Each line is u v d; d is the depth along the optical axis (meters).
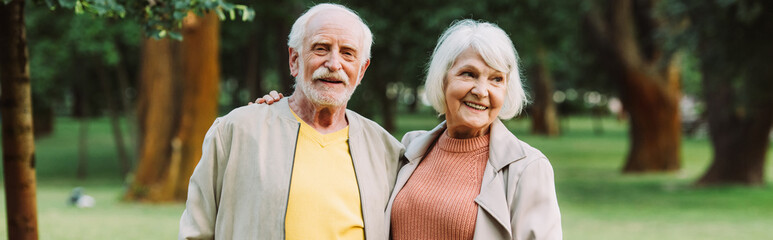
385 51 14.80
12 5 3.63
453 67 2.74
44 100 23.50
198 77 11.90
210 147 2.68
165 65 12.21
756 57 11.45
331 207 2.65
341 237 2.65
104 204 11.93
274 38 19.91
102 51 17.08
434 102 2.85
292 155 2.67
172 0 3.99
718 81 13.05
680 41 12.40
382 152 2.91
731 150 16.00
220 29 17.94
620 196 14.62
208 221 2.68
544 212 2.60
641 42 18.27
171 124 12.15
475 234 2.62
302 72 2.72
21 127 3.74
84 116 21.06
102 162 23.95
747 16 10.36
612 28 18.12
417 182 2.83
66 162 23.72
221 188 2.68
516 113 2.80
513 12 15.02
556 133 37.84
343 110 2.85
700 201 13.52
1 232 7.67
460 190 2.73
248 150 2.66
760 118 15.48
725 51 11.64
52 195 13.93
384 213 2.85
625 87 18.77
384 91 18.08
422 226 2.74
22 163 3.76
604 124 54.88
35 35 17.27
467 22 2.79
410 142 3.12
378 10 13.72
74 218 9.71
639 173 19.50
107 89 19.94
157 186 12.05
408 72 15.34
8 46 3.66
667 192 15.16
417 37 13.91
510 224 2.61
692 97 42.72
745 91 12.84
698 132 38.66
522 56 17.00
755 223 10.38
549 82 37.66
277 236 2.59
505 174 2.70
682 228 9.83
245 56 22.83
